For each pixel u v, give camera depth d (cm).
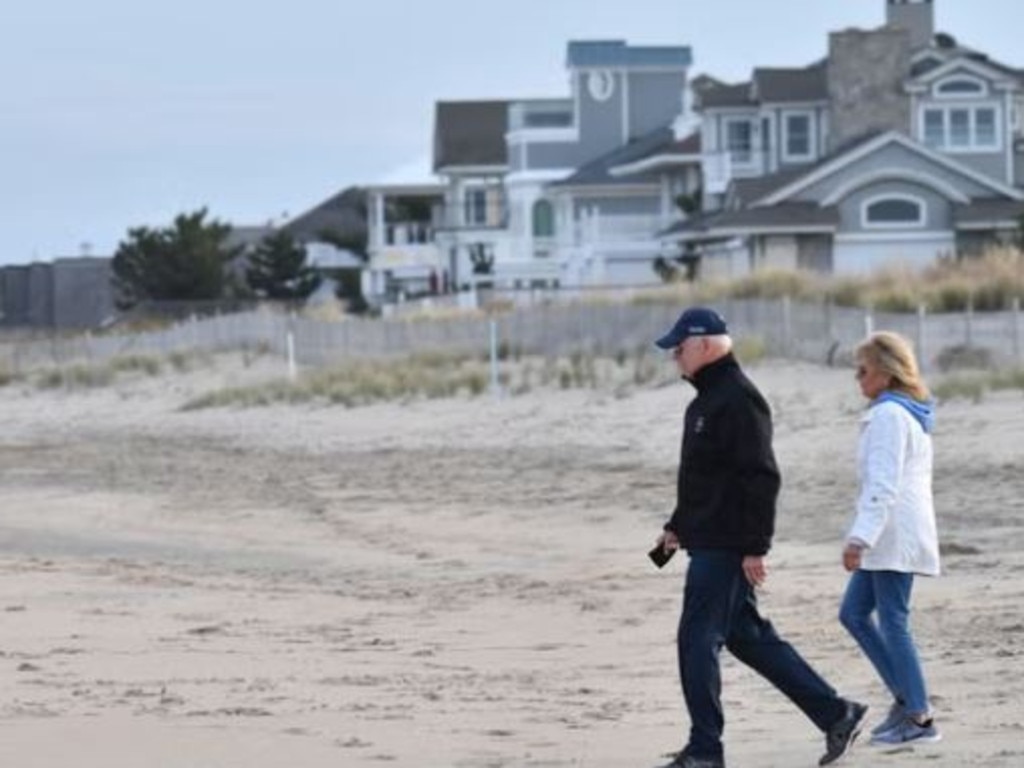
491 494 8200
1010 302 12050
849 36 18875
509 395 11625
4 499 8912
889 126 18812
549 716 3425
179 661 4188
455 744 3134
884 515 2877
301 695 3697
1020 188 18550
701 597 2731
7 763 2986
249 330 16688
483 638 4556
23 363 18275
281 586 5709
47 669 4062
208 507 8325
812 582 5247
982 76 18750
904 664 2928
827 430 8762
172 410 14188
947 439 8000
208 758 3022
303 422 12106
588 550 6550
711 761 2731
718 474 2722
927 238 17875
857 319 10894
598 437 9875
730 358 2742
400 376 12962
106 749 3109
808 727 3250
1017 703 3291
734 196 18562
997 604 4525
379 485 8812
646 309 12719
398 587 5656
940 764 2767
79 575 5931
